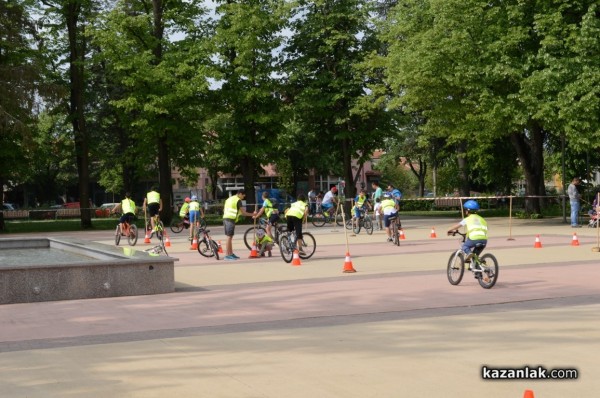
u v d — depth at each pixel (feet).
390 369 24.22
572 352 26.25
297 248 64.64
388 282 48.88
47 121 195.21
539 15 102.99
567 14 106.11
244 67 152.25
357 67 151.94
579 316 33.94
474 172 200.54
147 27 146.61
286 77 161.27
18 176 159.12
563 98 100.01
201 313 38.04
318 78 159.22
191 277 55.26
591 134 101.40
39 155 153.17
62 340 31.27
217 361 26.12
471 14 107.76
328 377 23.34
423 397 20.79
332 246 82.99
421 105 122.21
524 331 30.40
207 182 293.43
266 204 82.33
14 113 135.33
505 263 60.03
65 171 263.49
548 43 100.89
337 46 159.22
